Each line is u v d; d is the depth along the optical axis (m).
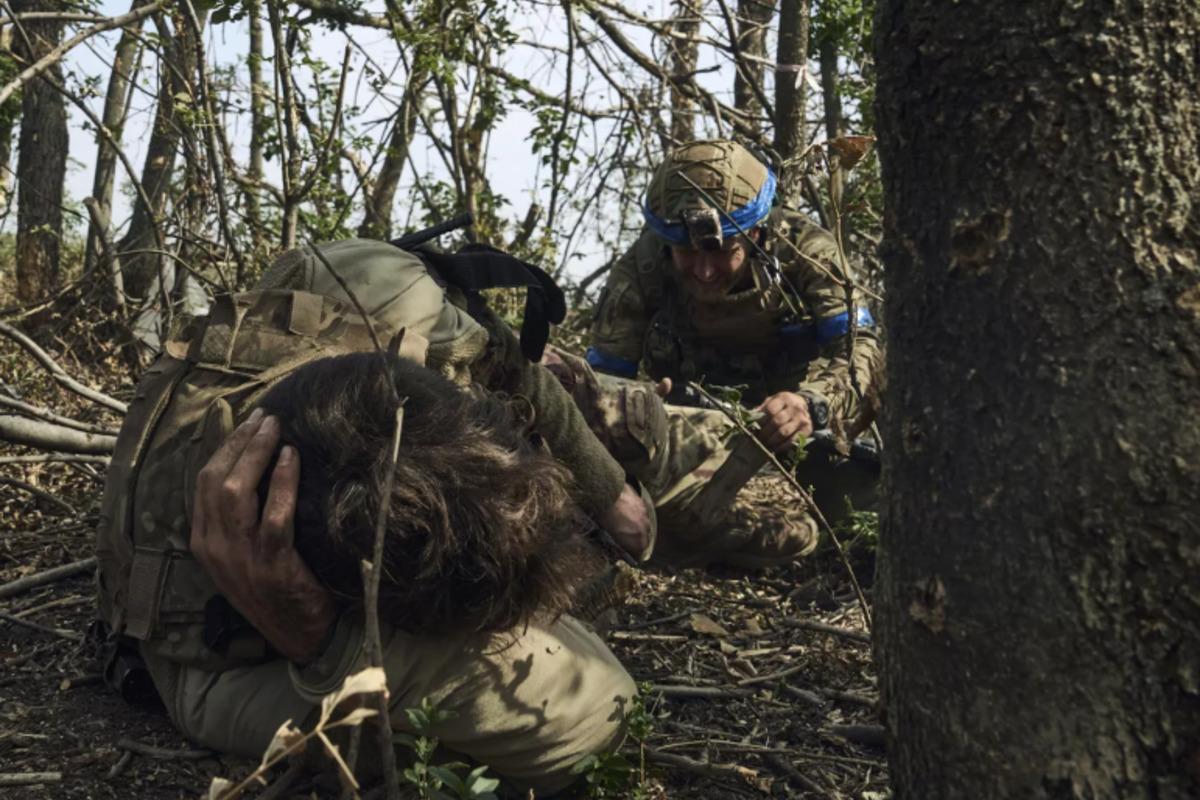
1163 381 1.16
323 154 4.81
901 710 1.35
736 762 2.13
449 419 1.55
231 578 1.56
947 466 1.27
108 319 5.32
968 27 1.23
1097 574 1.18
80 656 2.34
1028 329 1.22
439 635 1.60
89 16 4.02
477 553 1.51
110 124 7.76
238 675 1.78
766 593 3.16
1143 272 1.18
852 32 5.22
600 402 2.65
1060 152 1.20
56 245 7.78
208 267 5.96
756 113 7.19
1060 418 1.20
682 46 7.47
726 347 3.64
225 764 1.91
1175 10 1.18
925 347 1.30
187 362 1.82
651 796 1.95
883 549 1.39
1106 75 1.18
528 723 1.69
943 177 1.28
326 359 1.60
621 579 2.25
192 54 5.60
